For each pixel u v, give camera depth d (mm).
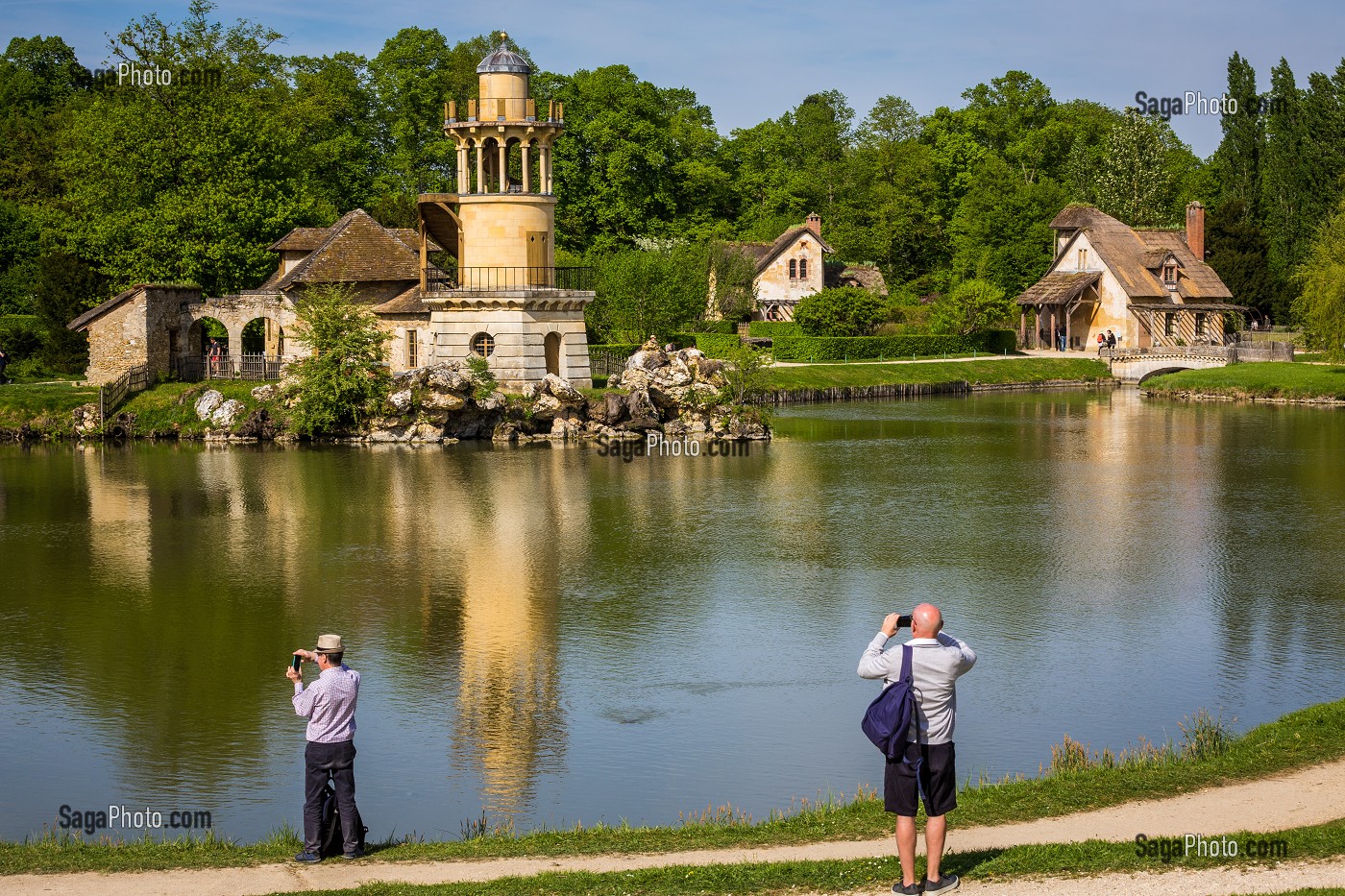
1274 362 105688
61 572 37312
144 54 86688
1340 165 124188
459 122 70188
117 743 24188
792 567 38250
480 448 64812
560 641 30734
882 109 166625
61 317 81938
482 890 14914
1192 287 121875
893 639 30469
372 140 119250
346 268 75625
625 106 122062
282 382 69062
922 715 14430
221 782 22453
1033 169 153125
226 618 32594
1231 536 42688
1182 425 77125
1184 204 145875
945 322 114000
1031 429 75312
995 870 14938
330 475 55344
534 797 21781
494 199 69812
